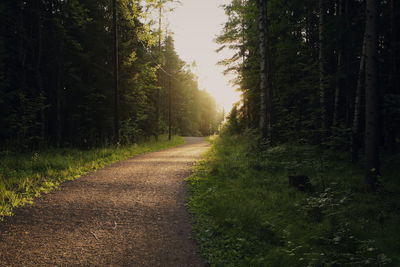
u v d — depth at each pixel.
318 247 4.59
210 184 8.74
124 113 20.67
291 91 17.33
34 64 16.41
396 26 12.25
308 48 17.08
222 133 30.62
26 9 15.75
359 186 8.10
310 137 15.17
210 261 4.20
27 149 13.82
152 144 23.14
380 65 11.72
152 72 21.14
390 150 12.70
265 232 5.20
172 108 51.44
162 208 6.57
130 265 4.05
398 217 5.75
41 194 7.24
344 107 16.69
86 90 18.38
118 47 19.00
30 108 14.25
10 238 4.72
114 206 6.61
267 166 10.97
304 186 8.05
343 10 14.22
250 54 21.16
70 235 4.99
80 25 17.03
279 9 16.81
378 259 3.95
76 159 11.84
